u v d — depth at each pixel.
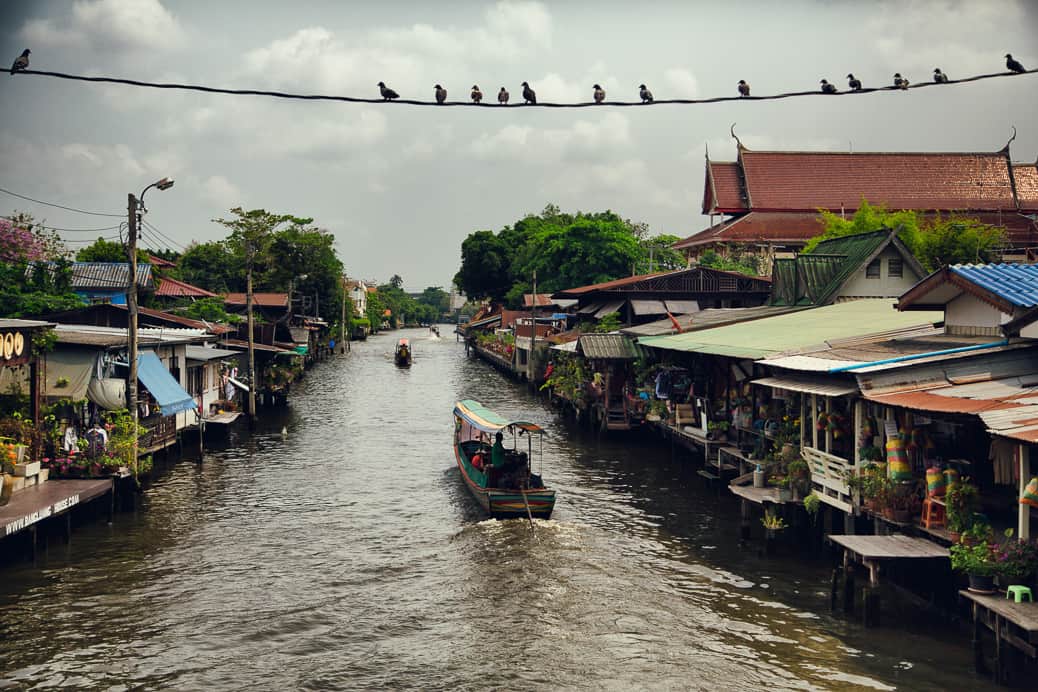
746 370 25.05
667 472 28.39
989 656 13.12
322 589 17.06
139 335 29.02
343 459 30.91
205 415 36.00
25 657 13.81
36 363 21.27
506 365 67.88
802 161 55.81
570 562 18.64
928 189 54.78
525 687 12.87
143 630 14.95
